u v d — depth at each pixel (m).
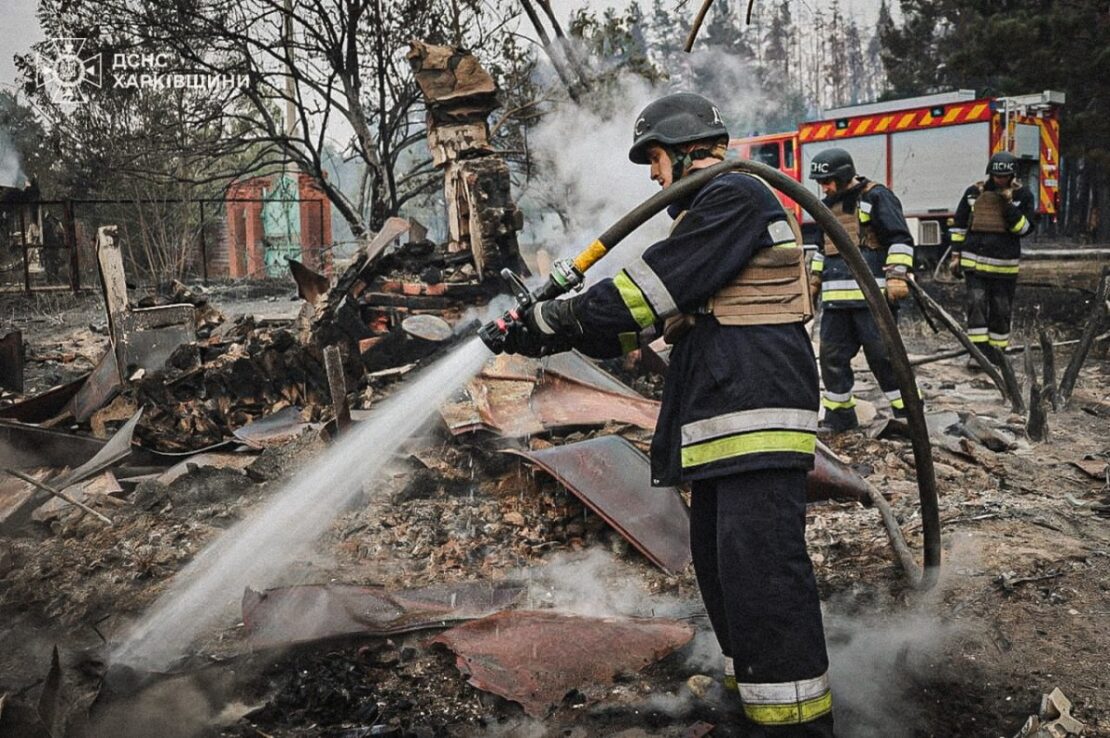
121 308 6.62
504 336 2.76
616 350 2.83
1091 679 3.09
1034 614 3.55
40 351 10.23
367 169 14.07
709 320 2.61
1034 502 4.95
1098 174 25.30
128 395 6.12
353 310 7.02
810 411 2.59
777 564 2.52
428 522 4.55
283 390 6.31
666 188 2.66
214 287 18.31
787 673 2.50
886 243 6.27
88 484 5.14
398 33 13.06
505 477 5.02
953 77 28.86
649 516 4.20
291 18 13.27
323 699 2.91
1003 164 8.70
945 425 6.42
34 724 2.36
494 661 3.02
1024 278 15.07
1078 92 21.66
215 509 4.86
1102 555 4.07
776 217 2.60
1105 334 10.14
